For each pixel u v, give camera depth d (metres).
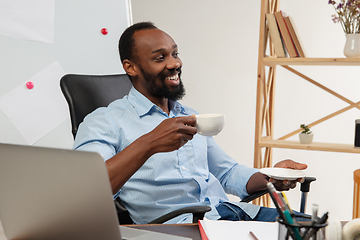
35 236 0.63
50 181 0.57
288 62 2.00
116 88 1.45
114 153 1.16
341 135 2.73
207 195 1.27
